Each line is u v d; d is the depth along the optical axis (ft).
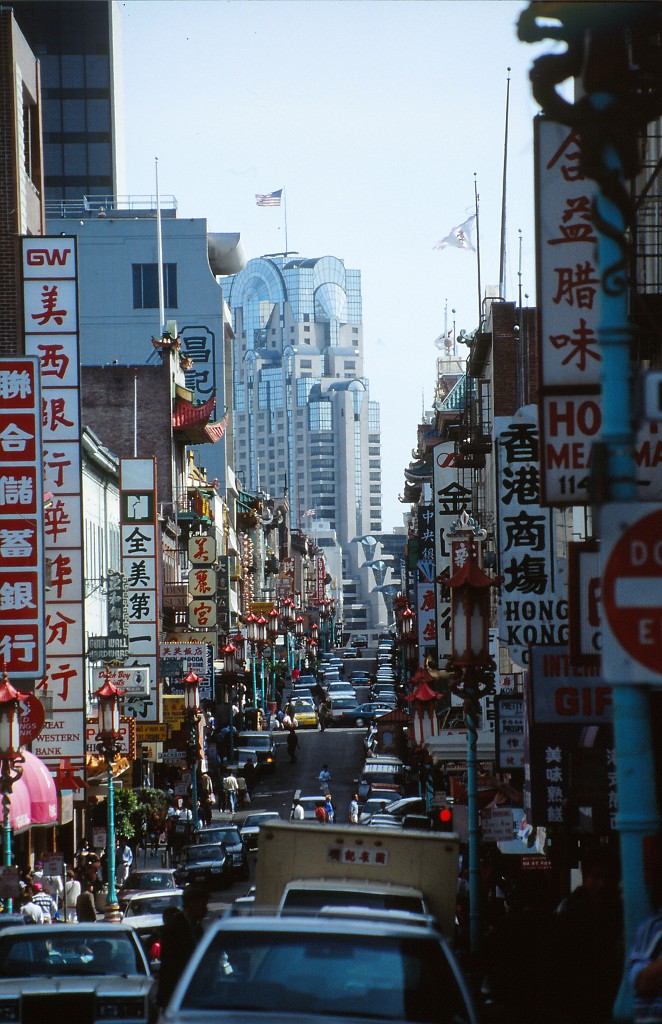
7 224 217.15
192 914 81.97
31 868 202.90
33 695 157.28
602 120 37.09
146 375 414.21
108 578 257.55
